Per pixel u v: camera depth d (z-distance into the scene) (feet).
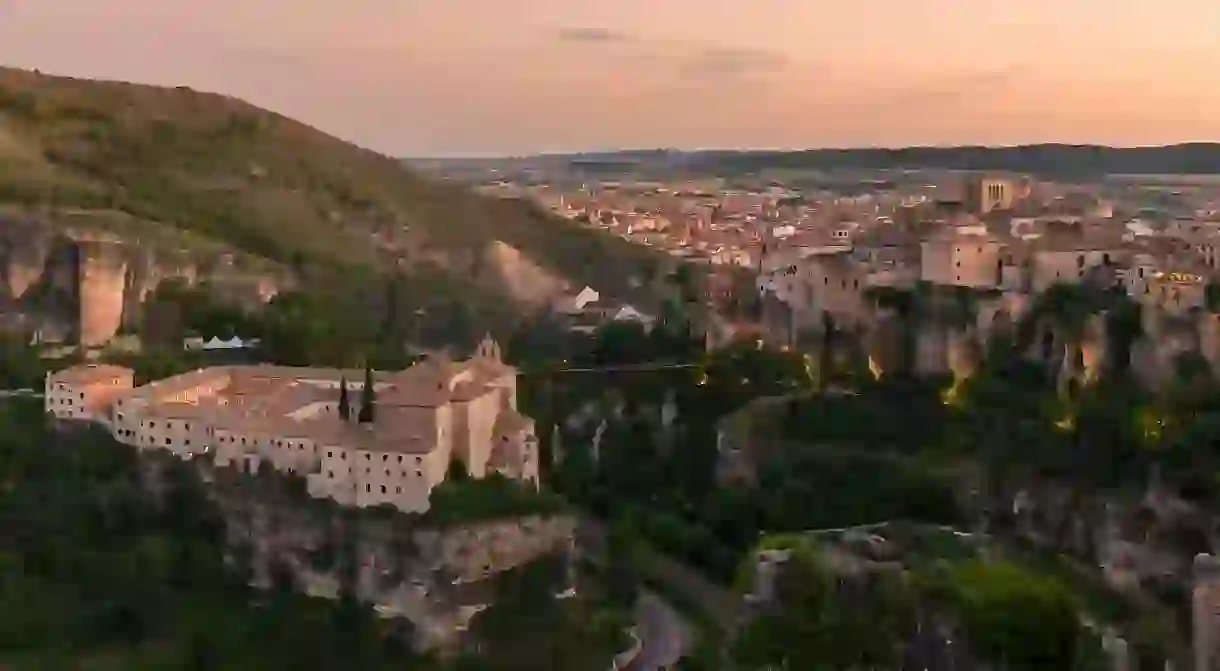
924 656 647.56
